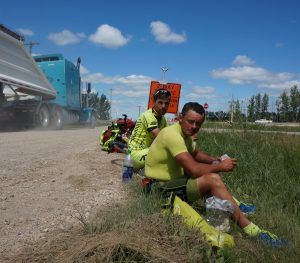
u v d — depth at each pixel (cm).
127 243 286
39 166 719
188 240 307
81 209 443
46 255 308
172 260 281
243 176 553
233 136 849
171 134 388
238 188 514
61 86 2239
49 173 652
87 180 599
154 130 551
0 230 373
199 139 862
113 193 523
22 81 1848
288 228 378
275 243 336
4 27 1650
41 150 979
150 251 284
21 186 552
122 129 980
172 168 402
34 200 480
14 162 761
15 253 319
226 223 344
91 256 281
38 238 351
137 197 455
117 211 394
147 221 331
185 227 324
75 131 1978
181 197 386
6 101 1880
